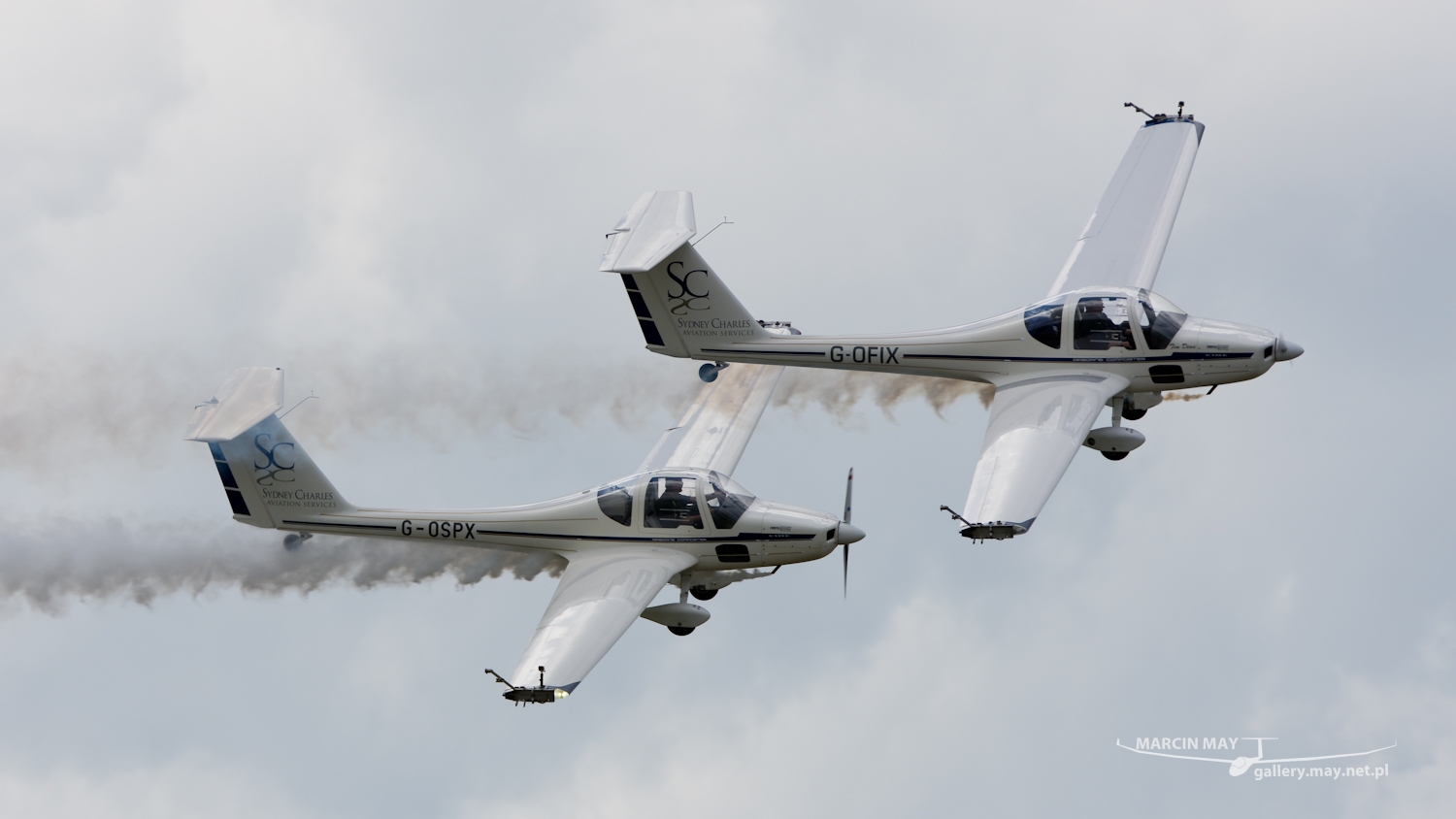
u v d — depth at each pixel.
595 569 84.00
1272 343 95.06
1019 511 84.38
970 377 100.19
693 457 93.50
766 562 84.38
